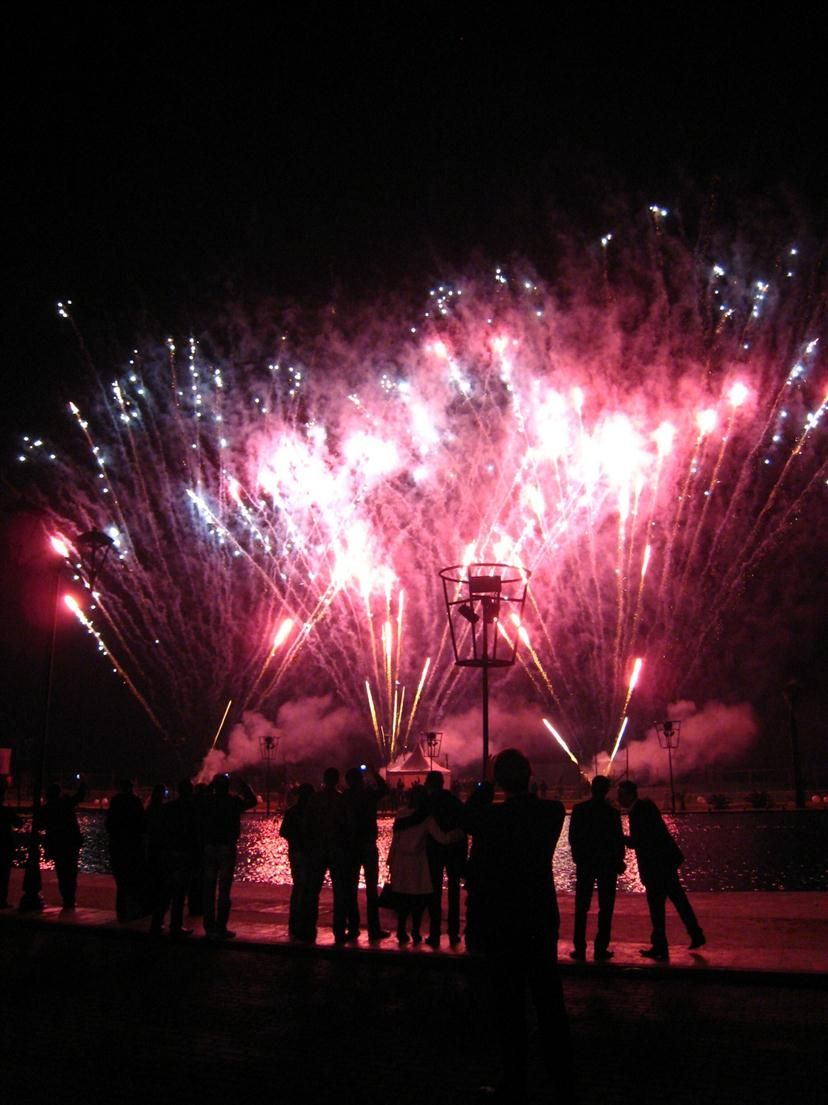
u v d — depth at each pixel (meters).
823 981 8.90
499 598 13.80
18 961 10.67
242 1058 6.88
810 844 26.80
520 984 5.96
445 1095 6.06
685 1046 7.02
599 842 9.95
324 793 11.38
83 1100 6.02
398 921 11.05
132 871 12.80
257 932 11.91
